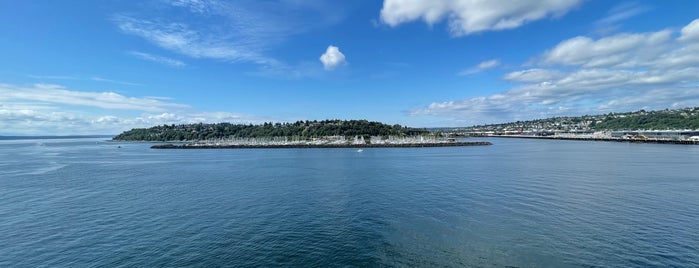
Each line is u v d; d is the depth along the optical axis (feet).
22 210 161.79
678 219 134.51
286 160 437.99
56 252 110.22
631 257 100.53
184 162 422.41
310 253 106.83
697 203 160.25
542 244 111.04
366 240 116.88
